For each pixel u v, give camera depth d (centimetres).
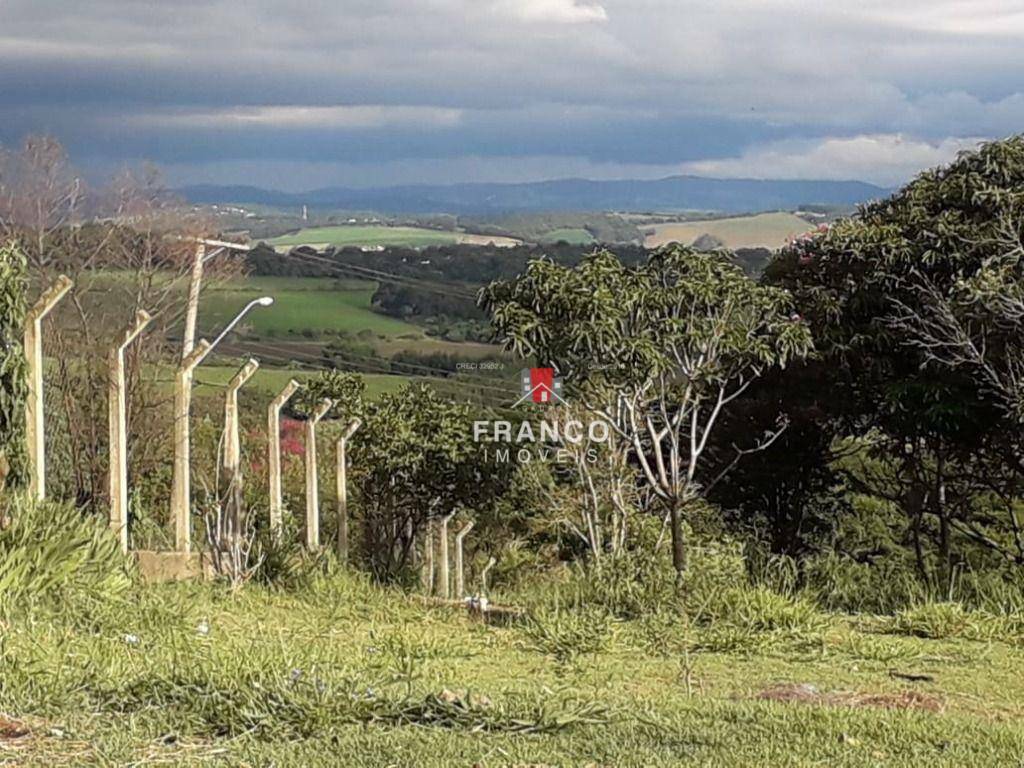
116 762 720
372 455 3020
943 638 1364
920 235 2025
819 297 2097
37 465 1488
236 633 1286
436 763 736
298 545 1802
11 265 1472
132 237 3484
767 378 2258
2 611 1125
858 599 1695
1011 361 1872
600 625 1339
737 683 1116
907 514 2564
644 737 824
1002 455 2131
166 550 1836
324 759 743
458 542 2800
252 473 2828
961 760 802
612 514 2500
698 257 1658
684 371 1672
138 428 2852
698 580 1518
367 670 1048
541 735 817
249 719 809
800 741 830
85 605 1241
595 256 1650
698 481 2452
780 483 2494
